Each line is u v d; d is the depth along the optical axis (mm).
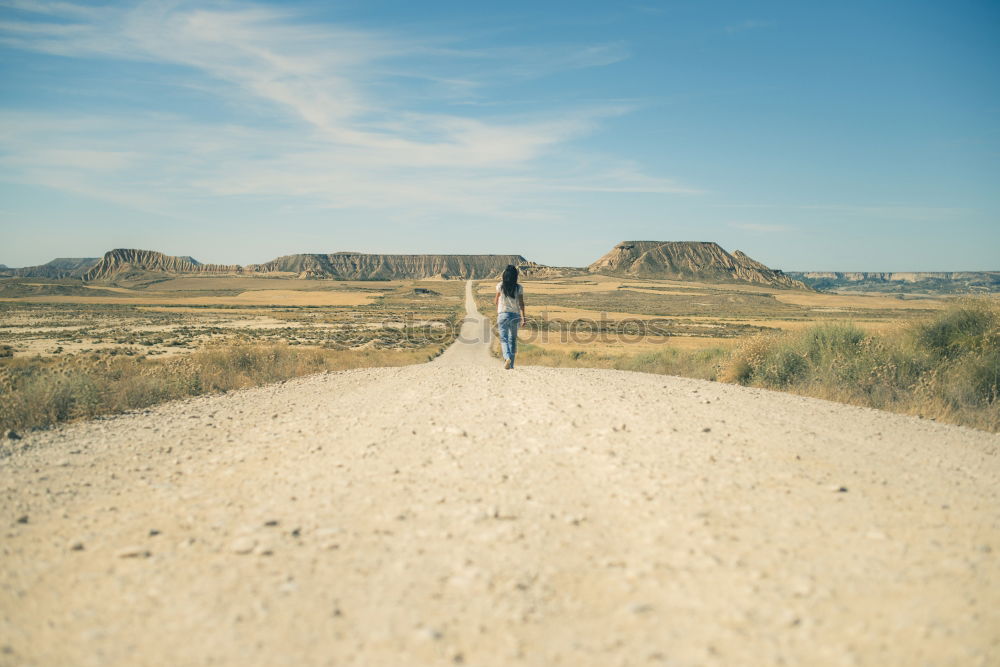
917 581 3188
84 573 3480
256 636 2730
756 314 176625
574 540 3850
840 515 4215
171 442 7367
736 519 4141
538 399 9102
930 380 11422
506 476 5242
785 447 6227
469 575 3332
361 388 12711
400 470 5500
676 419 7547
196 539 3967
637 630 2768
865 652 2533
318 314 170750
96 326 109312
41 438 7766
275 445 6879
